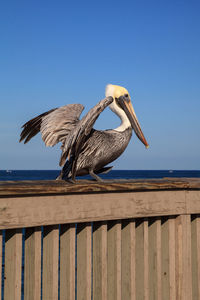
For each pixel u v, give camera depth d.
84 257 2.48
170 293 2.82
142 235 2.72
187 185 2.81
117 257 2.57
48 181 2.58
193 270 3.00
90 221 2.45
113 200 2.53
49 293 2.35
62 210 2.34
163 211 2.75
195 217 3.00
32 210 2.24
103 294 2.50
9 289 2.24
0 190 2.09
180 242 2.86
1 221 2.14
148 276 2.72
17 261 2.21
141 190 2.65
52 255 2.35
